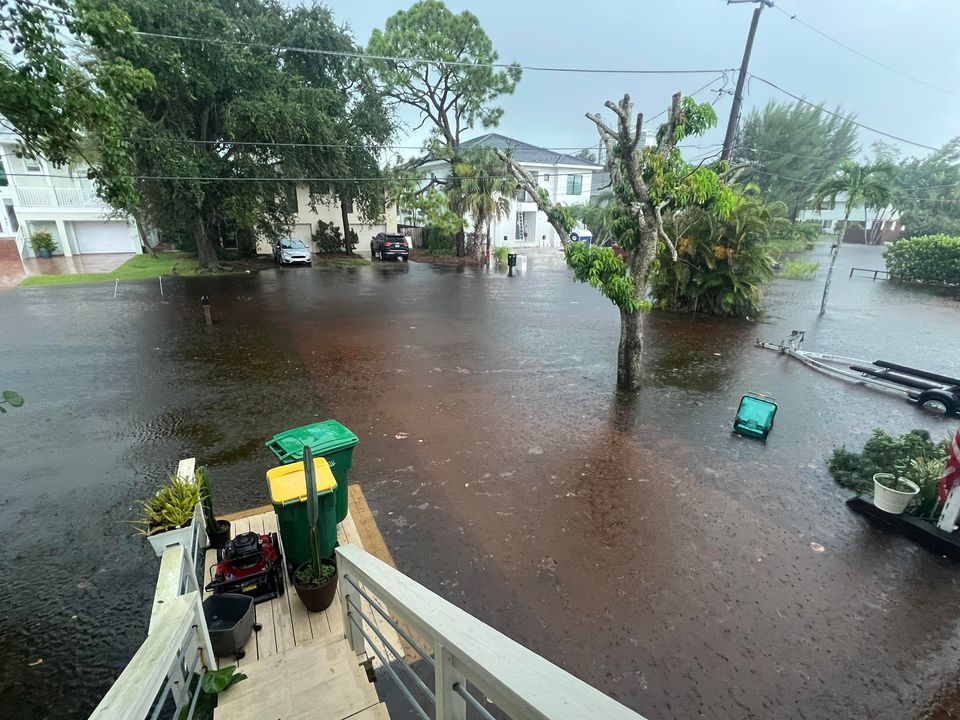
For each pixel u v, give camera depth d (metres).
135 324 12.01
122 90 5.84
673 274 14.52
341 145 19.91
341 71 22.02
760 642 3.24
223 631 2.62
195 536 3.14
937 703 2.84
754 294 13.73
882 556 4.11
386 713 2.12
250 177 18.95
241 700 2.19
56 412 6.89
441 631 1.24
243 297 15.76
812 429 6.67
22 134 5.24
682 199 7.10
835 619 3.44
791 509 4.78
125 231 27.05
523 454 5.83
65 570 3.88
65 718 2.75
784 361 9.83
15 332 11.08
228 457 5.68
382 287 18.28
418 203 25.77
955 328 12.91
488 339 11.16
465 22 24.16
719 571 3.91
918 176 36.47
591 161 39.88
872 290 19.11
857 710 2.79
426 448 5.94
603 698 0.84
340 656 2.51
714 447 6.08
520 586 3.71
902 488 4.53
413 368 9.01
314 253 28.75
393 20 24.66
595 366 9.31
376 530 4.36
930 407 7.48
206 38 16.34
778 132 34.94
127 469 5.41
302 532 3.23
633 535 4.35
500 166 24.17
